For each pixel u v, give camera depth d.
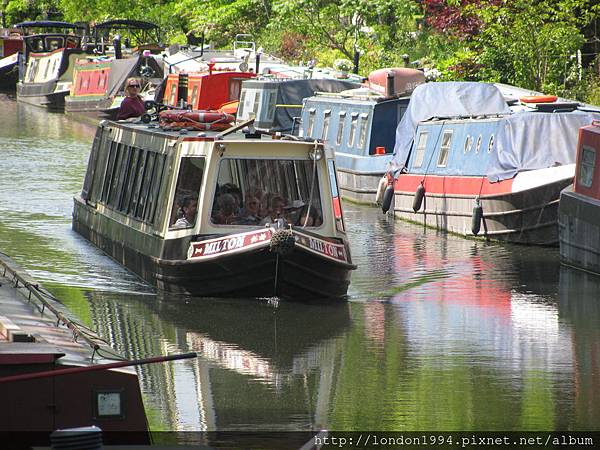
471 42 81.06
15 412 19.28
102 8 144.50
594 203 41.78
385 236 51.25
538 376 29.17
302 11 107.50
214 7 127.88
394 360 30.62
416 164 55.53
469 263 44.53
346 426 25.03
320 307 36.44
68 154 78.25
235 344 31.86
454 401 26.89
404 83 70.94
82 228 48.25
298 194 37.38
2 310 24.09
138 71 101.19
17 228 50.19
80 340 22.34
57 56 119.94
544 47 74.38
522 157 48.97
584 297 38.53
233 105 80.31
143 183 41.16
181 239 37.09
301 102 73.94
